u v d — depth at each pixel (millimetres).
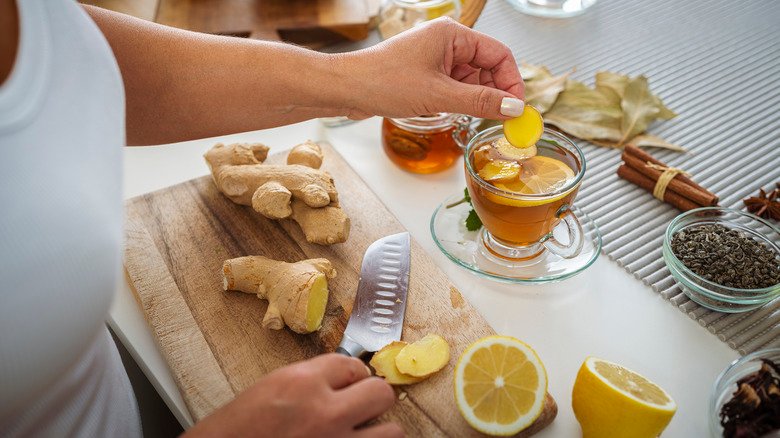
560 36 831
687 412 471
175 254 580
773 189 621
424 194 650
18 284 315
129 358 648
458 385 454
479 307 545
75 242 330
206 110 554
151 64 524
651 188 623
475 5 780
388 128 650
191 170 683
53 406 399
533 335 524
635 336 519
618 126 691
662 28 842
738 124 697
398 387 476
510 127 540
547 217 527
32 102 322
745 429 428
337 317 527
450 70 582
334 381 409
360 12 814
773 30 830
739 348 504
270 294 521
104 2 836
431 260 569
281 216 580
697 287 517
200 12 824
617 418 426
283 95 557
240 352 505
